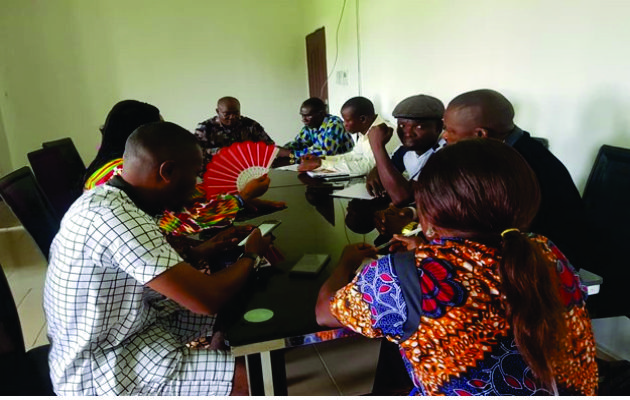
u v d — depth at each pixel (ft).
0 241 11.50
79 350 3.08
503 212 2.12
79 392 3.10
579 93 5.37
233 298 3.31
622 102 4.83
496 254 2.14
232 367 3.40
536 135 6.16
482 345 2.08
